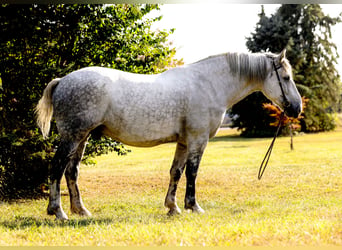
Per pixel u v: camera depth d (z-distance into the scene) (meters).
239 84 6.58
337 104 47.28
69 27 9.17
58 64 9.73
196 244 4.24
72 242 4.49
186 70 6.34
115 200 9.77
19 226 5.50
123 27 10.86
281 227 5.00
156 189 11.96
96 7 9.90
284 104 6.71
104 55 10.59
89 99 5.68
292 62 42.47
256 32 44.06
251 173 14.55
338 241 4.32
